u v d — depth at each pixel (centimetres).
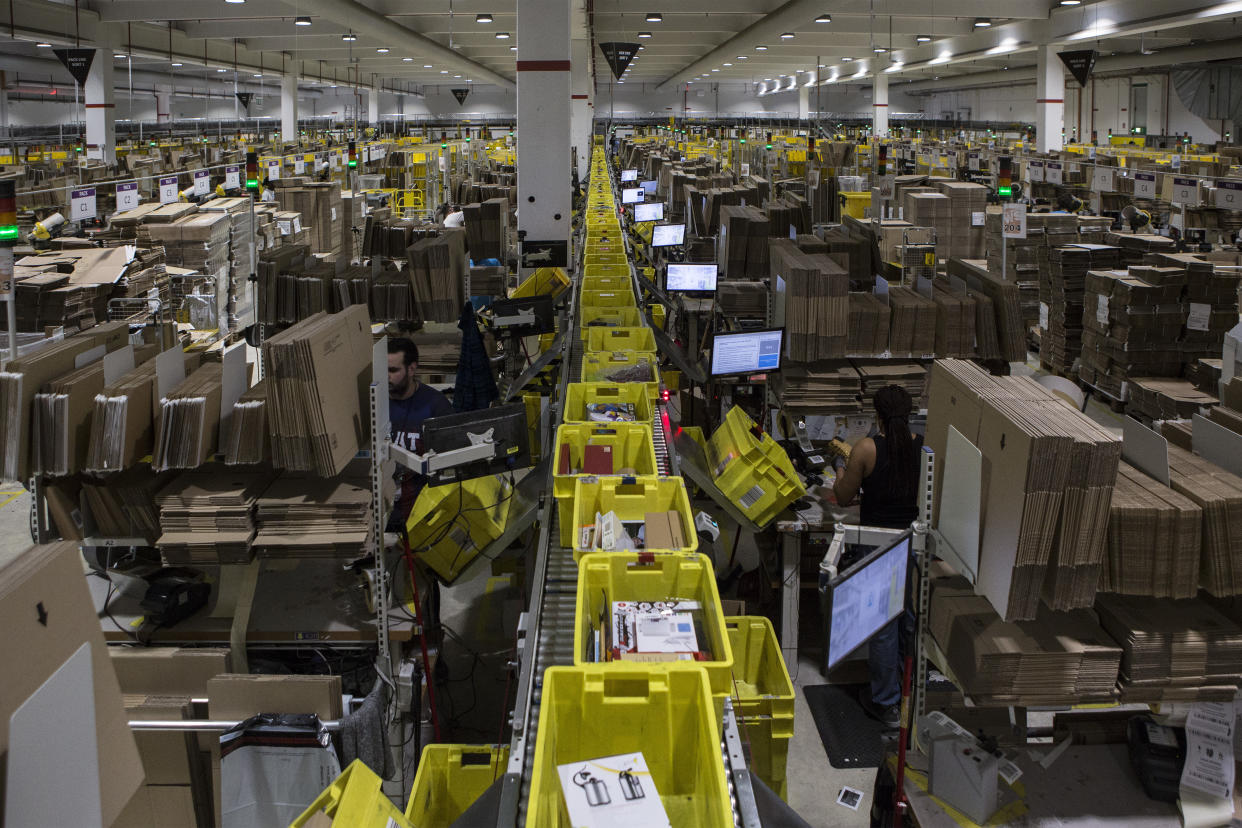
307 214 1239
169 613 320
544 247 948
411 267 664
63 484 309
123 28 2141
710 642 208
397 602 341
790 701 310
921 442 409
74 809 130
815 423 513
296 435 297
